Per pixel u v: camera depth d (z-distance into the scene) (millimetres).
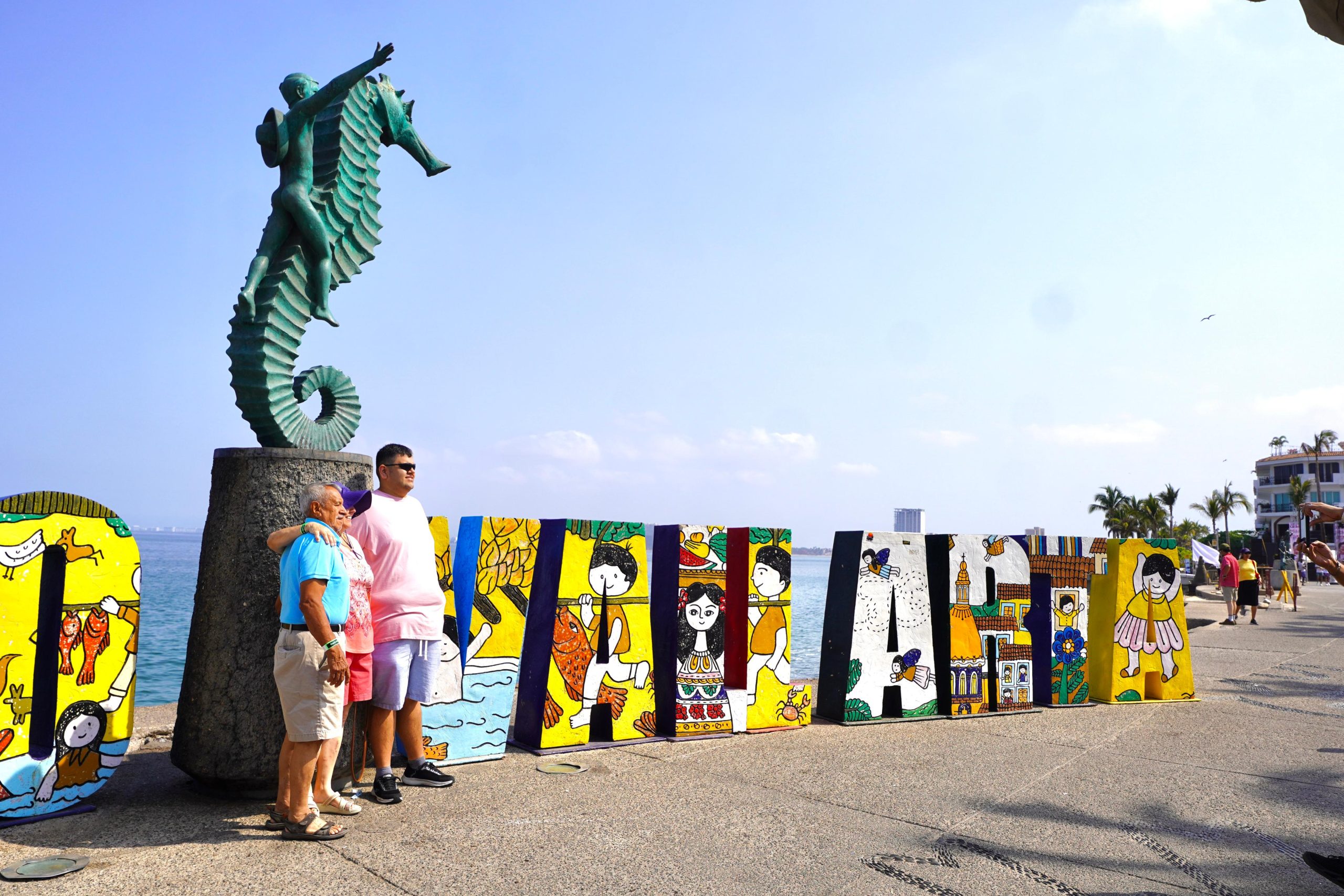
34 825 4078
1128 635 8422
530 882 3562
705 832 4270
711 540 6730
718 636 6691
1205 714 7727
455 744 5551
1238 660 11641
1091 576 8727
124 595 4508
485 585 5754
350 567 4449
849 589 7301
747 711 6758
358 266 5465
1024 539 8039
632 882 3596
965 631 7613
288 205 4852
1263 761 5977
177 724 4641
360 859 3766
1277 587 26250
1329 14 3236
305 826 3969
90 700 4355
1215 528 91625
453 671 5574
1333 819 4707
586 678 6160
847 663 7188
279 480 4613
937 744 6398
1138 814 4750
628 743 6207
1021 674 7844
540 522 6184
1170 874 3885
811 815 4594
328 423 5238
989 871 3869
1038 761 5891
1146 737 6703
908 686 7406
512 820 4359
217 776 4426
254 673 4480
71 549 4293
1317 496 81750
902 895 3561
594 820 4398
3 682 4039
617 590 6340
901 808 4770
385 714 4656
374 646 4664
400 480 4891
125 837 3965
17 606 4098
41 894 3281
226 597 4504
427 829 4191
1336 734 6891
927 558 7805
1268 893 3689
